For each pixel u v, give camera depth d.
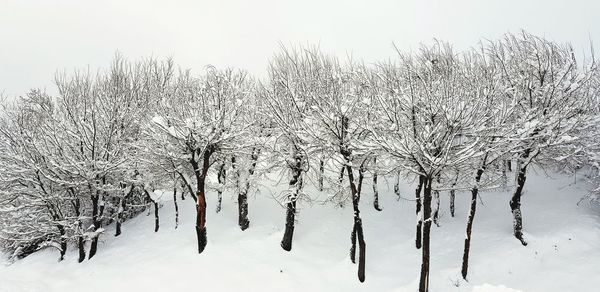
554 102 17.56
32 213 21.56
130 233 22.48
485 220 20.66
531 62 18.69
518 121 16.22
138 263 18.00
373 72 21.34
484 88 15.90
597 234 17.47
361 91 18.98
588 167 23.67
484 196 23.05
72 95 25.09
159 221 22.97
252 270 17.14
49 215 21.70
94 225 20.39
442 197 24.06
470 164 16.61
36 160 20.69
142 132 20.50
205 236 18.59
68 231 21.58
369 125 15.38
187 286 16.08
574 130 18.84
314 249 19.17
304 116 18.36
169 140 19.50
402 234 20.45
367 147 15.62
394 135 15.57
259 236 19.84
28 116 24.62
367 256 18.70
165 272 17.02
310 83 19.91
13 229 21.92
